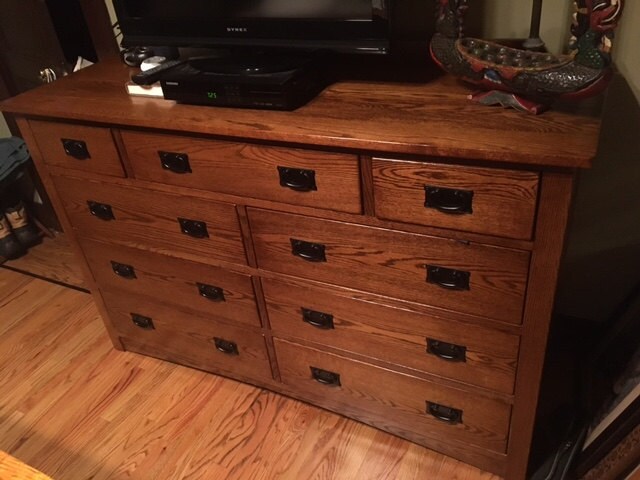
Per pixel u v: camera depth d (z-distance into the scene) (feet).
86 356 6.28
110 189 4.88
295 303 4.63
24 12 6.66
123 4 4.61
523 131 3.26
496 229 3.41
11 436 5.43
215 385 5.75
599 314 5.59
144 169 4.54
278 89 3.82
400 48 4.71
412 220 3.65
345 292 4.30
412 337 4.24
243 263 4.65
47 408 5.68
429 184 3.45
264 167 3.96
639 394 3.95
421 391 4.52
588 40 3.08
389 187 3.59
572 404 4.89
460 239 3.57
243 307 4.97
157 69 4.50
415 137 3.35
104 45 6.12
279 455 4.99
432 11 4.54
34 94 4.80
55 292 7.31
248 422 5.32
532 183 3.16
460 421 4.50
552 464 4.41
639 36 4.16
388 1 3.68
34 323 6.84
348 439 5.08
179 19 4.44
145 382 5.87
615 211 4.96
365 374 4.73
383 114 3.70
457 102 3.74
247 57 4.31
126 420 5.47
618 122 4.54
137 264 5.32
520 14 4.39
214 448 5.11
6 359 6.34
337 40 3.98
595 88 3.15
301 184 3.88
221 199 4.34
